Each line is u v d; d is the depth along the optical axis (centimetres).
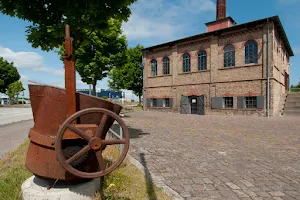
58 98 278
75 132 250
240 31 1877
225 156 556
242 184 376
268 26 1725
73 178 279
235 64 1906
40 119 287
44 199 273
